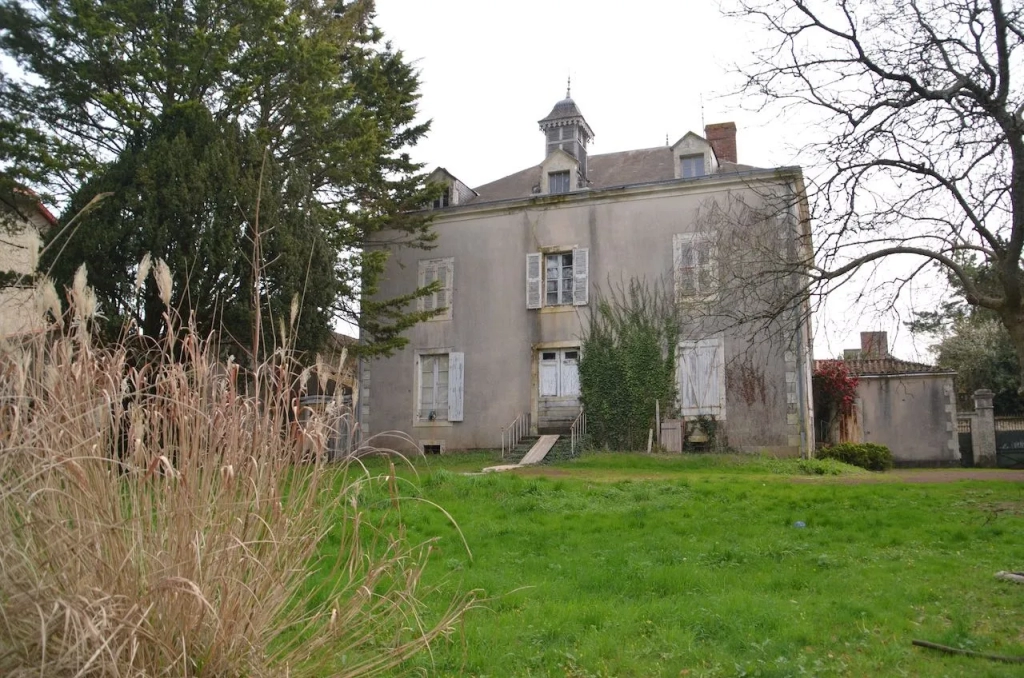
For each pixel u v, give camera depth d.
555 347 20.20
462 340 21.00
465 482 11.35
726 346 18.59
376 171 17.78
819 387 22.97
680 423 18.56
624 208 20.20
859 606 5.71
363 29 18.67
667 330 19.11
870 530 8.62
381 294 21.83
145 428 3.40
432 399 21.14
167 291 3.69
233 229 12.28
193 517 3.15
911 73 10.30
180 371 3.49
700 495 11.09
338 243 16.48
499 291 20.91
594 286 20.09
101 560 2.94
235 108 14.31
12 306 3.82
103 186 12.31
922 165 10.06
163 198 12.02
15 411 3.05
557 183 21.34
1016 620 5.42
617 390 19.30
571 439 18.80
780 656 4.74
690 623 5.40
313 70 14.84
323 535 3.70
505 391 20.45
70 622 2.76
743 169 20.41
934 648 4.86
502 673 4.50
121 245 11.77
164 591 3.02
